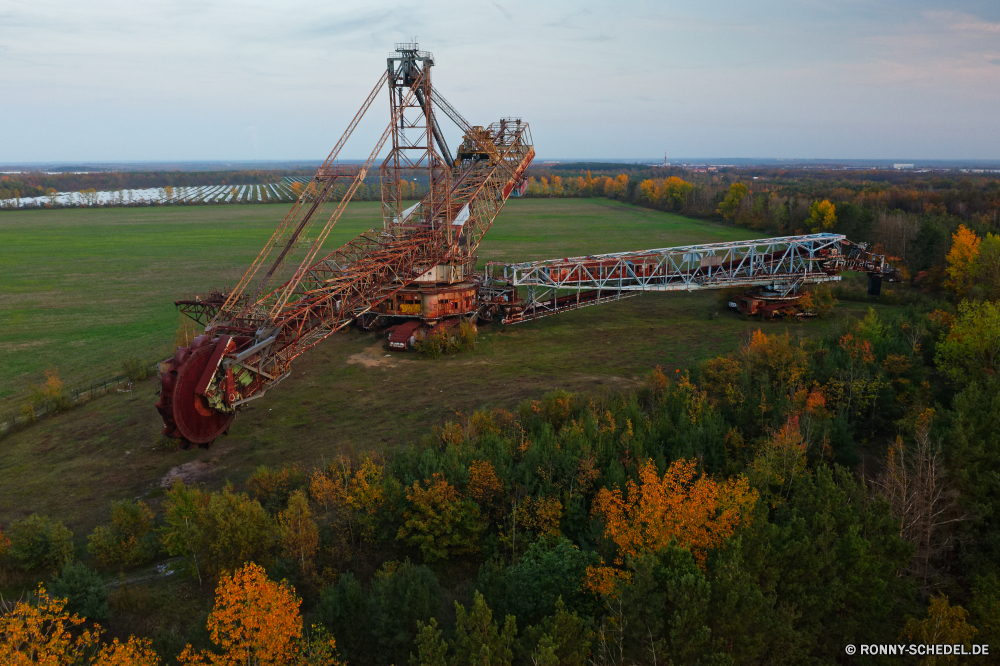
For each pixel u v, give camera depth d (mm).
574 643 23547
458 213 84500
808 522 32188
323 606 27844
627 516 34156
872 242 121250
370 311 80312
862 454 46250
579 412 49500
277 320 57594
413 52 72312
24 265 130750
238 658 22938
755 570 26625
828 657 26516
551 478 39188
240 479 44094
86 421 53938
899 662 24422
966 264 86438
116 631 28703
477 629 23984
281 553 33875
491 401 57312
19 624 21266
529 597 28984
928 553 32594
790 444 39469
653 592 25109
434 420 53281
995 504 34031
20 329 82312
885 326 63938
